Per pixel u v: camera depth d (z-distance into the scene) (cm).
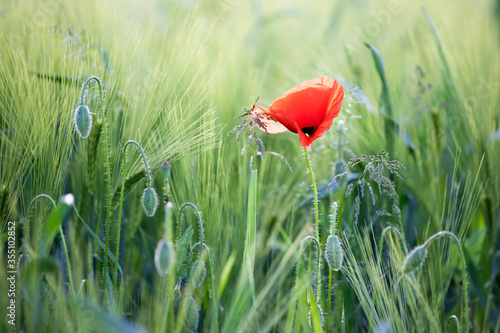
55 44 97
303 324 83
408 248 97
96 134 88
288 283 97
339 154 96
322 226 95
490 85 114
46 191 89
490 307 99
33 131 89
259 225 100
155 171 93
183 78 99
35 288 75
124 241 95
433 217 102
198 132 96
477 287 96
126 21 97
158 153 91
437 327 87
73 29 100
